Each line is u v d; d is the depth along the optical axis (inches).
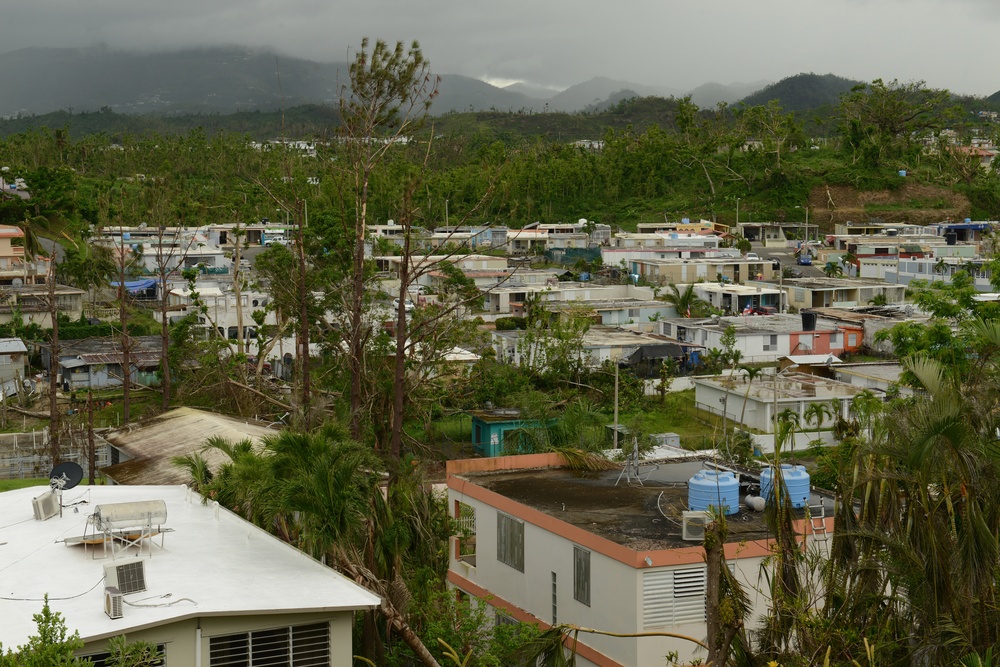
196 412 1450.5
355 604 616.1
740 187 6181.1
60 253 3850.9
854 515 741.9
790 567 725.9
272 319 2908.5
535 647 719.7
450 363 2128.4
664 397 2361.0
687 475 1026.1
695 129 6860.2
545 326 2647.6
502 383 2156.7
